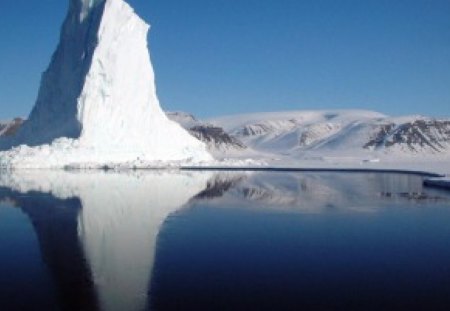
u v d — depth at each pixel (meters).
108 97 81.81
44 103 87.75
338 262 20.72
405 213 33.38
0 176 60.53
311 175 68.19
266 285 17.64
